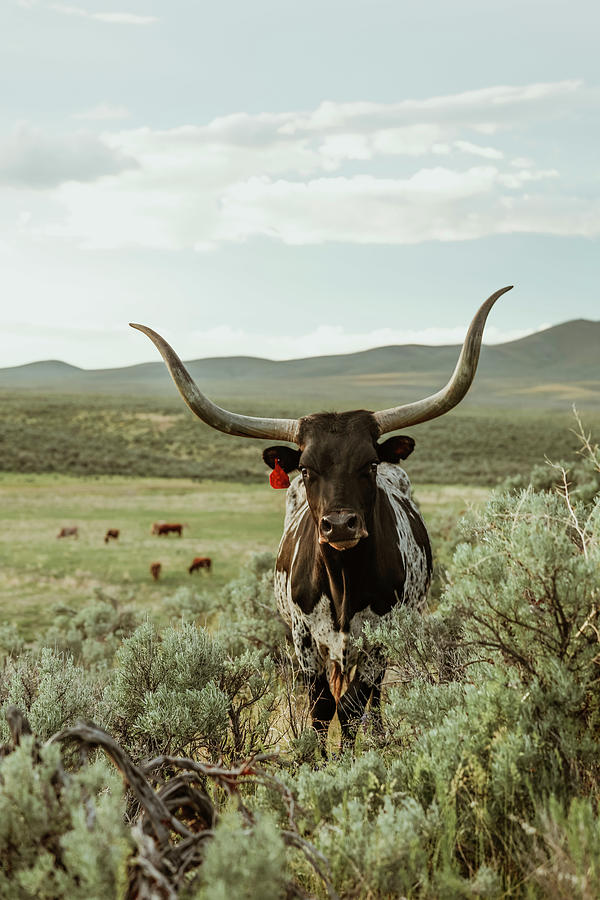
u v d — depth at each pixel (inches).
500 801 102.4
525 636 122.5
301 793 104.7
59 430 3737.7
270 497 2036.2
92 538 1321.4
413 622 159.0
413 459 3134.8
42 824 79.0
